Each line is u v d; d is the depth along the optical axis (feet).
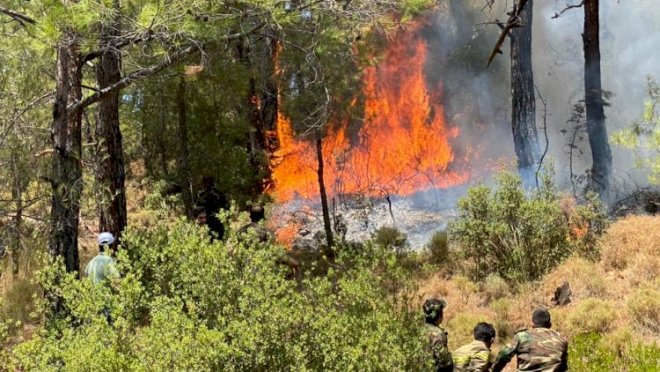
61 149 29.30
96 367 16.80
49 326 20.75
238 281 18.99
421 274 38.01
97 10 24.77
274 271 20.67
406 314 20.01
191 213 44.24
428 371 19.22
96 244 43.93
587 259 36.17
